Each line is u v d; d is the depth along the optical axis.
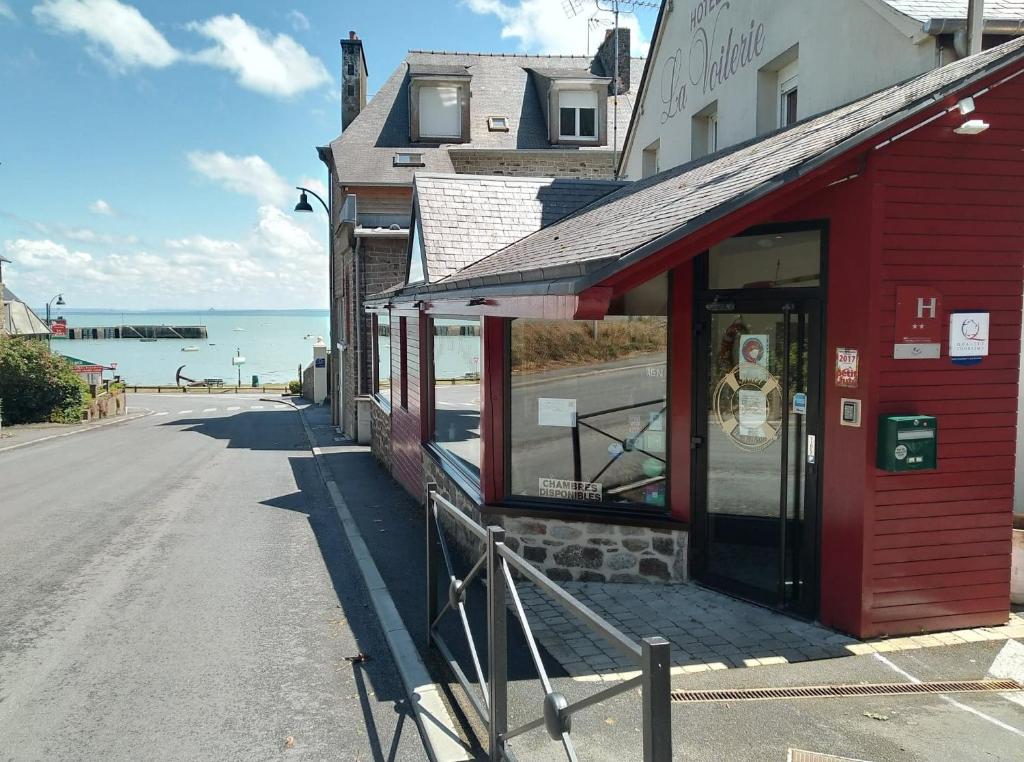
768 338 5.53
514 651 4.96
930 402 4.91
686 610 5.50
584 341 6.23
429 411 9.66
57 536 8.84
